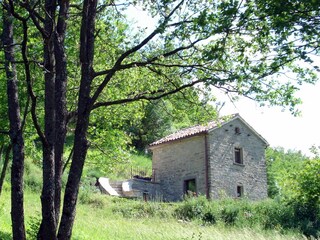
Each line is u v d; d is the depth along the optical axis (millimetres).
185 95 8844
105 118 13688
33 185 23000
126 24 10672
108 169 14117
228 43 7133
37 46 9805
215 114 9094
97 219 17031
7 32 8039
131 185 27438
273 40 6449
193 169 26828
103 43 10711
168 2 7352
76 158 6973
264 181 29062
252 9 5949
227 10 5867
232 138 27766
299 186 20609
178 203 22656
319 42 5980
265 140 29719
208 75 7547
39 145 15883
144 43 7387
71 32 10891
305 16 5719
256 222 19344
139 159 38969
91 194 23125
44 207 6609
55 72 7512
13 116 7727
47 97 7207
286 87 7512
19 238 7352
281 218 19719
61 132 7223
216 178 26047
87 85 7281
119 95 12297
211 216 19906
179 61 8562
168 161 28641
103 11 10117
